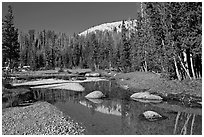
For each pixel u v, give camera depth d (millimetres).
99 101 26938
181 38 30609
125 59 69000
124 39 68938
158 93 29234
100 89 37688
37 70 99188
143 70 60656
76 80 57875
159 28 36875
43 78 64062
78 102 26688
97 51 101875
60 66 111938
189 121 16938
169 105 22656
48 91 37094
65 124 16781
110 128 15820
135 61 59656
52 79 61875
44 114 19844
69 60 117500
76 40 148000
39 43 163625
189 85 28625
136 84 38875
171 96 26641
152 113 18219
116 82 48812
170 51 32875
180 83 30531
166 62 34812
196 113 19203
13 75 63156
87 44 118000
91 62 103125
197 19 28797
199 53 28562
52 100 28312
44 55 121750
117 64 81562
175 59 33000
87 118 18828
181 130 14867
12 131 14898
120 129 15523
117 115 19578
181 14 30734
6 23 58500
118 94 31438
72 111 21672
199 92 25266
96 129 15641
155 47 41000
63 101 27516
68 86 42719
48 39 167000
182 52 33719
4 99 23922
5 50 57656
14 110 21188
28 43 151125
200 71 33906
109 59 93438
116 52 87375
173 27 32719
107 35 159375
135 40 59531
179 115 18703
